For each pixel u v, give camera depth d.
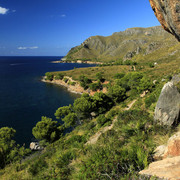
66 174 6.01
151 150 4.51
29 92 71.38
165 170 2.66
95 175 3.94
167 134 6.12
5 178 10.01
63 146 14.27
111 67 121.81
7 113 44.94
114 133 10.07
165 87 7.81
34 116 42.97
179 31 3.63
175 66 67.25
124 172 3.73
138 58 160.25
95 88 68.50
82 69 125.88
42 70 155.12
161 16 4.31
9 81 96.00
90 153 7.43
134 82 50.97
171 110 7.35
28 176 8.23
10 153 18.44
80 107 30.50
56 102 56.91
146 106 16.69
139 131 7.67
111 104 39.94
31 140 29.61
